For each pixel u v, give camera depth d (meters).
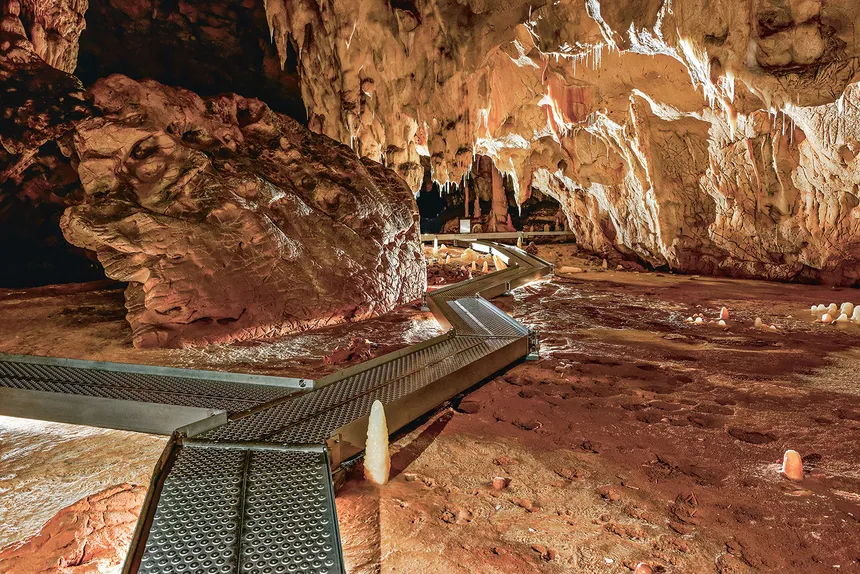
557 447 4.91
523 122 16.72
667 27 10.82
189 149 9.43
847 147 11.93
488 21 12.16
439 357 6.62
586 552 3.26
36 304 10.48
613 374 7.28
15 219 15.21
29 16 15.44
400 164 15.61
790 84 10.23
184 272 8.57
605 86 14.25
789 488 4.14
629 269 20.03
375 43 13.65
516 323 8.70
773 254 16.11
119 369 5.95
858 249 14.15
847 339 9.41
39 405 5.20
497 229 26.69
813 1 9.41
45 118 13.90
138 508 3.67
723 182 15.61
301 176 11.62
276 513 2.99
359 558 3.14
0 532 3.41
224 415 4.31
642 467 4.51
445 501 3.87
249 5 22.77
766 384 6.84
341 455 4.21
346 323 10.34
